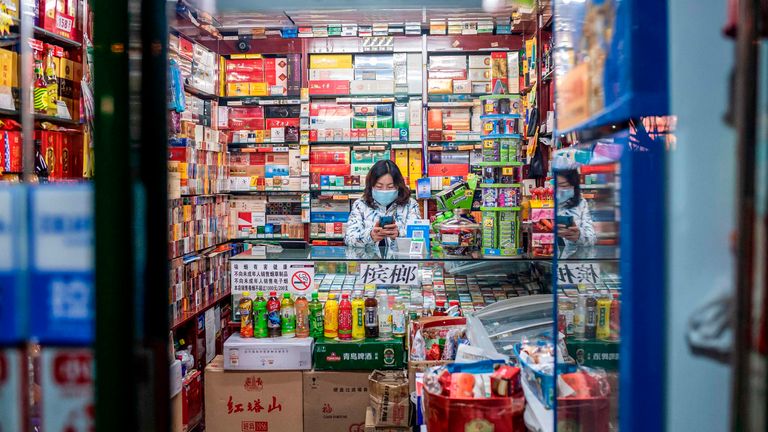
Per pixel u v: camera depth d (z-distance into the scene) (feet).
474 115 22.75
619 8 2.76
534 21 20.30
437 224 12.93
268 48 22.70
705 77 2.35
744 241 1.96
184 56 18.92
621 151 2.87
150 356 2.30
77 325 2.18
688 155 2.46
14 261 2.18
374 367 11.68
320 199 23.06
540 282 11.69
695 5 2.45
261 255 12.46
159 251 2.38
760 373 1.91
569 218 3.71
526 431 5.65
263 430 11.82
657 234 2.61
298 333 12.20
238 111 23.18
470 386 5.80
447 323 10.39
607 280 3.09
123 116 2.19
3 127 9.75
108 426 2.16
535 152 18.37
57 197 2.19
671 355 2.48
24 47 5.07
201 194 18.75
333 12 20.27
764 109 1.92
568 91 3.62
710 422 2.33
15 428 2.19
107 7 2.20
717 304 2.30
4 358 2.18
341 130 22.52
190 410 15.05
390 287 12.64
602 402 3.19
